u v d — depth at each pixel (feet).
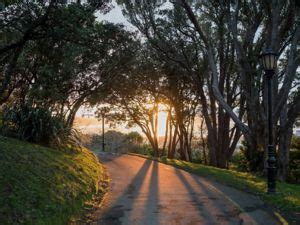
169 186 40.55
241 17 66.90
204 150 112.78
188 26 83.05
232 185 42.11
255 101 56.80
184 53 86.58
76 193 28.30
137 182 43.11
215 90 62.75
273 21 53.62
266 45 58.08
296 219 26.78
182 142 111.24
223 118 88.38
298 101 57.11
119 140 142.51
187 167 62.59
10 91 64.18
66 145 44.16
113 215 26.99
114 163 67.00
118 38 64.39
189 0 81.15
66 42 47.98
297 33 54.13
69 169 32.65
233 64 89.71
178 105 107.55
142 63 97.25
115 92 106.93
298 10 56.54
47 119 40.83
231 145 93.09
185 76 95.76
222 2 62.90
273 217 26.96
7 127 39.29
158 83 105.81
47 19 44.55
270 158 36.58
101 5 51.37
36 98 53.83
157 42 84.17
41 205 22.29
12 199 20.95
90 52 62.13
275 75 53.78
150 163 70.85
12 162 26.68
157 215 27.09
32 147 34.47
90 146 124.67
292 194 35.86
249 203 31.89
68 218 23.81
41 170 27.91
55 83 58.44
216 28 86.22
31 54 58.34
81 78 72.43
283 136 58.34
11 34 52.19
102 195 34.19
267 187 38.42
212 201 32.45
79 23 46.34
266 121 52.19
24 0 45.39
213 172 54.19
